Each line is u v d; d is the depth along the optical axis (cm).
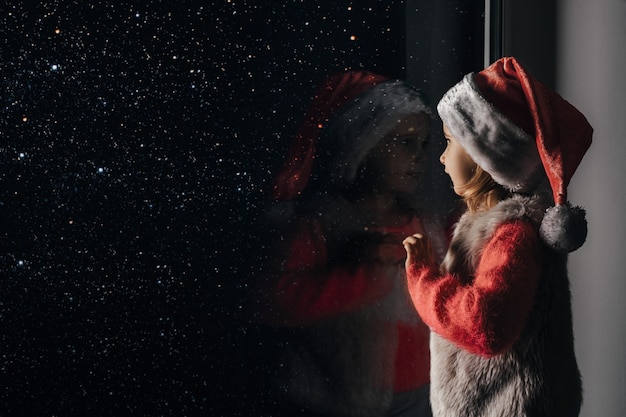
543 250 142
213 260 180
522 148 143
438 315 140
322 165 185
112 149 174
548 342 142
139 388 176
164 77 176
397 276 189
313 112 186
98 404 173
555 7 197
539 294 141
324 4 186
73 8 170
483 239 143
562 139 142
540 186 147
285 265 184
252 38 182
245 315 182
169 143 177
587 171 192
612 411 185
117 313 174
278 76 183
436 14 196
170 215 178
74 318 171
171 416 179
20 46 167
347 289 186
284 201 183
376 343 188
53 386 170
